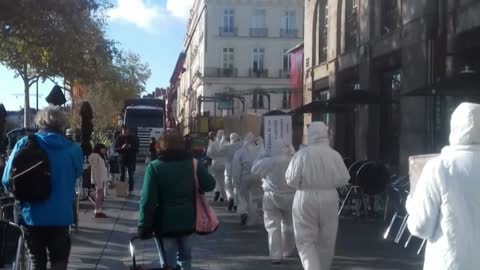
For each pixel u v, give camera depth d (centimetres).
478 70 1466
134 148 1992
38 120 657
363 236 1220
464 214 413
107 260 991
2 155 1323
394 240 1161
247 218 1367
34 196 620
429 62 1641
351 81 2477
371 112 2170
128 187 1970
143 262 974
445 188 418
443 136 1655
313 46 3042
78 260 991
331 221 783
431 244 430
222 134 1867
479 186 416
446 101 1652
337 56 2578
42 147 635
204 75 6931
